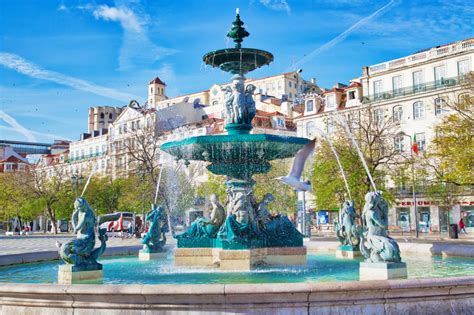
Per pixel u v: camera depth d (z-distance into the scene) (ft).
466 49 142.51
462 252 44.06
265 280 30.35
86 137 303.27
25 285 21.53
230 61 43.27
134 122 225.97
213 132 182.60
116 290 20.35
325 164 103.96
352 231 45.75
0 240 130.93
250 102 43.65
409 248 48.88
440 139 89.81
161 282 29.91
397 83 158.20
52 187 190.29
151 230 46.70
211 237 40.42
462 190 130.00
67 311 21.18
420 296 21.68
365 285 20.58
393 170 118.11
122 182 182.60
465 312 22.48
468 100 87.76
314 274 33.32
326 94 174.70
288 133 179.83
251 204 41.01
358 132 107.34
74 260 29.63
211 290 19.86
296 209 130.11
